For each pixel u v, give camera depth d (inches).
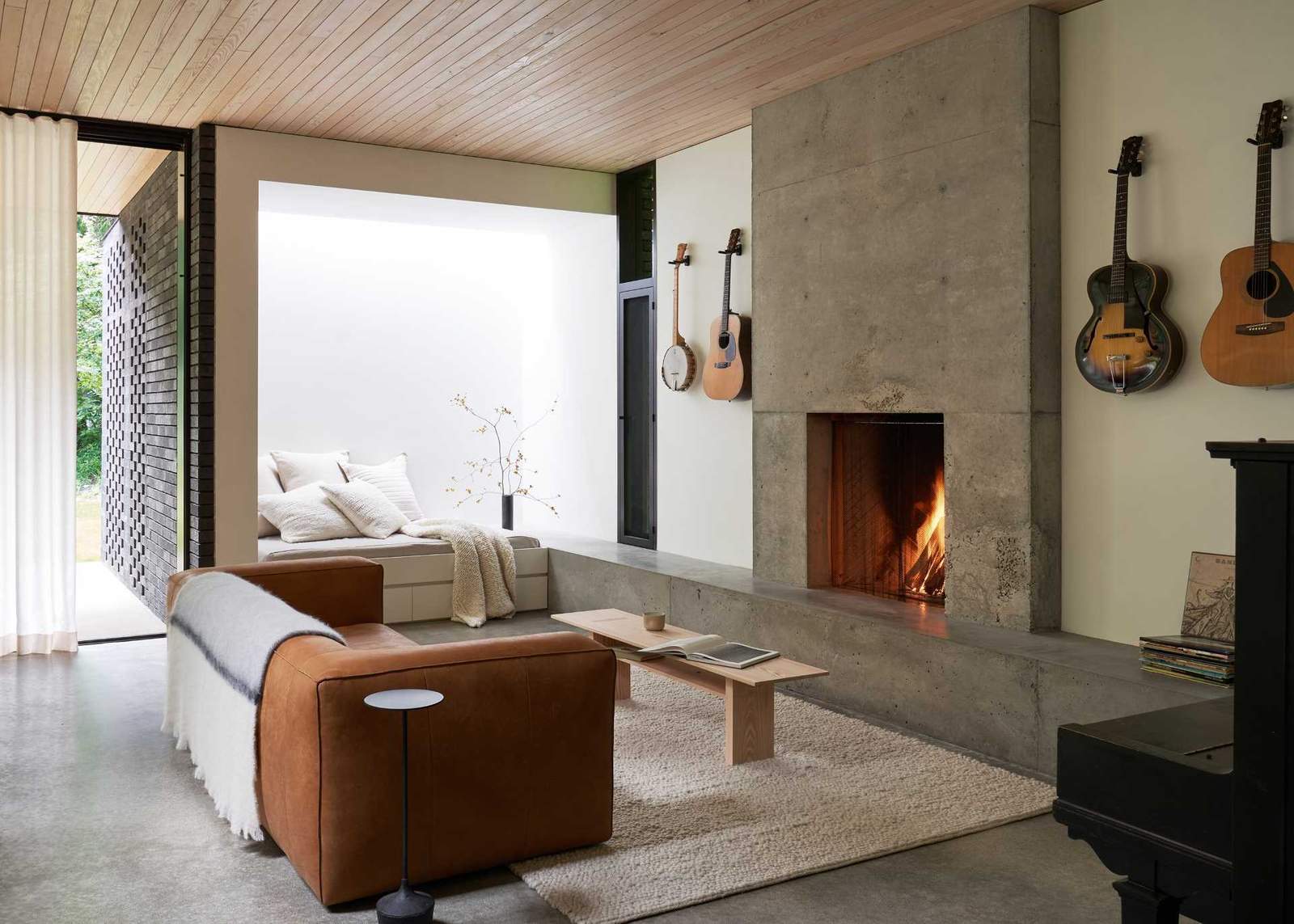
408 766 107.8
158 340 274.1
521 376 341.1
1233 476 147.8
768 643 205.3
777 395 221.1
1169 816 69.2
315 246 308.7
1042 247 169.0
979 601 178.9
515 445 340.2
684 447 262.2
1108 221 164.1
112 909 106.9
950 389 181.6
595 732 122.1
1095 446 166.6
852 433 214.4
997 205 172.4
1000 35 171.3
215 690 134.8
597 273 298.8
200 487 239.6
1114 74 162.6
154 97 216.2
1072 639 165.9
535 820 118.3
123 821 131.6
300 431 307.0
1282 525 59.6
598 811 122.8
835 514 217.8
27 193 223.0
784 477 219.9
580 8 167.8
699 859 120.3
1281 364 135.8
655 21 173.0
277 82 206.5
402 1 164.6
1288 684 59.7
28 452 223.5
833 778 149.1
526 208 276.7
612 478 294.4
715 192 250.7
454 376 329.7
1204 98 150.9
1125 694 141.6
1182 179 153.6
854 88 199.3
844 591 212.7
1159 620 158.1
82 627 254.5
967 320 177.9
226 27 175.8
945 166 181.5
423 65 195.9
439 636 245.6
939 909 109.4
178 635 159.2
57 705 184.9
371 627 176.2
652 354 274.2
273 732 115.6
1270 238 137.7
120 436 340.5
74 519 227.9
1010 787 145.6
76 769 151.1
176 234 250.1
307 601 175.6
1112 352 157.3
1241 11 146.5
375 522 276.1
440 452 327.9
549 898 109.7
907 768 153.6
